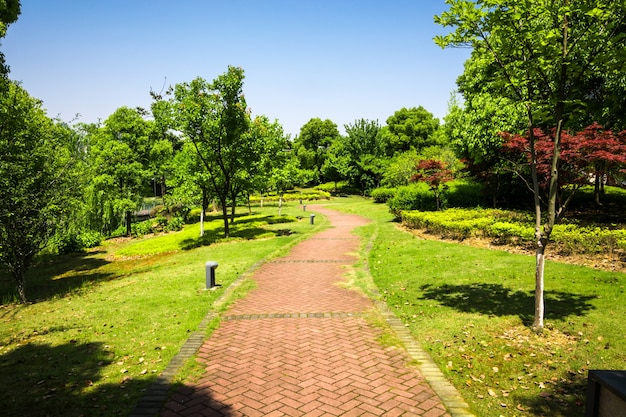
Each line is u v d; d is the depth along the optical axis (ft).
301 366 18.75
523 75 21.38
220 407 15.19
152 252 68.03
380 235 62.08
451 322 23.27
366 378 17.38
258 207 169.27
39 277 56.59
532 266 33.63
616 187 84.33
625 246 31.37
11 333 25.53
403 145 195.21
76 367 19.19
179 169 84.53
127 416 14.65
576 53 20.03
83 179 45.44
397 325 23.81
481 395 15.58
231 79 64.49
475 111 62.28
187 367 18.83
